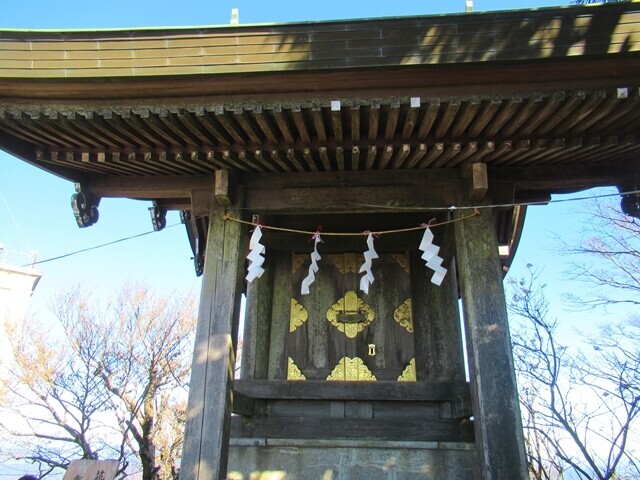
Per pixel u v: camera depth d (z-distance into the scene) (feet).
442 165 20.62
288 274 27.32
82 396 71.41
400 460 22.22
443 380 24.32
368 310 26.22
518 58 15.48
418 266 26.84
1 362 71.15
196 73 16.22
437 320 25.58
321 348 25.70
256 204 21.16
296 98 16.70
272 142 18.94
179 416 76.33
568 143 18.45
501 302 18.53
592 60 15.52
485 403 17.13
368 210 20.97
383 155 19.26
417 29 15.89
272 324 26.37
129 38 16.52
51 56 16.53
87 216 22.13
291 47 16.14
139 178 22.22
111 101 17.22
